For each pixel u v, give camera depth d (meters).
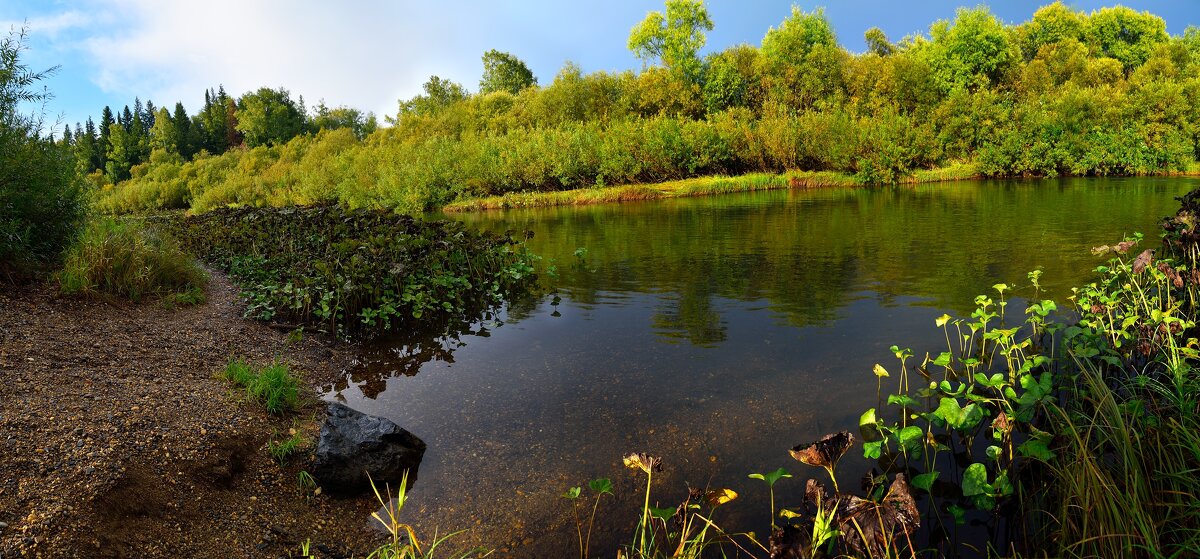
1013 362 4.35
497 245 8.66
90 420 3.22
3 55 5.87
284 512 2.96
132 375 4.02
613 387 4.38
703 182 24.42
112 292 5.80
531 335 5.75
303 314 6.21
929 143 26.52
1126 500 2.31
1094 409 3.29
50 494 2.55
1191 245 5.14
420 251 7.47
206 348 4.88
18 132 5.95
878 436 3.47
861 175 24.55
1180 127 25.34
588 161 25.94
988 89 35.03
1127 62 44.75
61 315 4.93
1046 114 25.88
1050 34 43.66
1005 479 2.69
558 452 3.52
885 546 2.26
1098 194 16.42
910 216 13.20
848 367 4.50
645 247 10.70
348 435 3.31
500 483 3.24
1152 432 2.69
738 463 3.29
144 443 3.10
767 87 33.66
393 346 5.57
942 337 5.04
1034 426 3.17
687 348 5.13
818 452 2.49
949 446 3.35
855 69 32.47
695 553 2.51
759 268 8.30
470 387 4.52
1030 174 25.52
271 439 3.54
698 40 37.16
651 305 6.61
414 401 4.30
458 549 2.75
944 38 36.47
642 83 34.81
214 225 11.35
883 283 7.01
